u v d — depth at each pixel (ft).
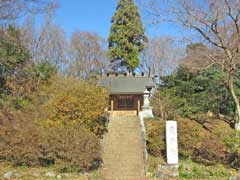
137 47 148.36
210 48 78.74
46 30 134.00
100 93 71.87
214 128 78.38
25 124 62.49
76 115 66.49
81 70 144.56
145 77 112.16
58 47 138.92
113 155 63.93
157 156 64.85
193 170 57.67
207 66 79.00
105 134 72.59
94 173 56.13
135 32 145.79
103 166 59.72
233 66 75.00
